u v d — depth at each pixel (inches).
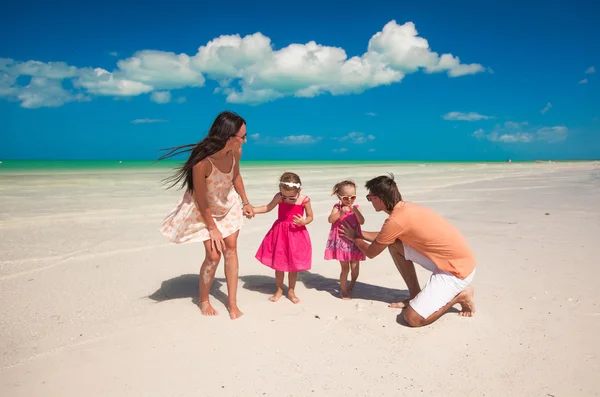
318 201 405.7
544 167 1488.7
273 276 189.8
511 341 121.0
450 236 131.8
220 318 139.6
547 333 125.4
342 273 159.3
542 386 98.6
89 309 146.2
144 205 373.4
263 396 95.3
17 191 477.4
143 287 170.1
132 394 96.0
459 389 97.8
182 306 150.3
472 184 631.8
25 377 102.5
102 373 104.7
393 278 184.9
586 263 196.4
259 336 125.9
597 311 140.9
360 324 134.5
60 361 110.3
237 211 147.3
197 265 202.8
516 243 237.8
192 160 131.9
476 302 150.8
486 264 197.2
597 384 99.0
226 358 112.4
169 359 111.7
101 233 260.8
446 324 133.0
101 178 705.0
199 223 141.5
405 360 111.3
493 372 104.8
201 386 99.2
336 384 100.1
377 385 99.6
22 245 228.7
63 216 313.9
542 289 162.9
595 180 728.3
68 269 190.4
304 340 123.3
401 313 143.7
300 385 99.7
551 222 300.8
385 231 137.6
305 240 156.0
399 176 850.1
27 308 145.9
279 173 901.2
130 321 136.5
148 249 227.8
